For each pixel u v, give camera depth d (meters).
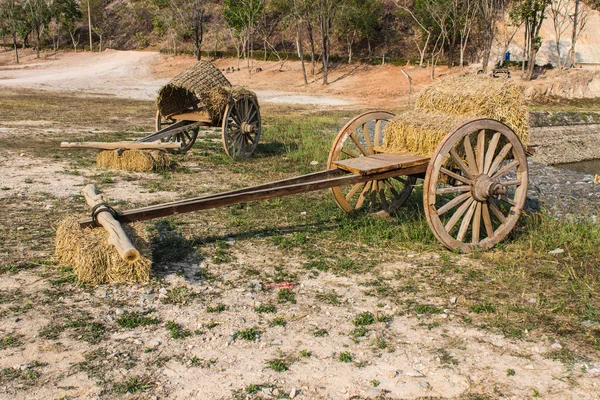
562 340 5.00
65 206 9.18
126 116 25.42
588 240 7.62
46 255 6.88
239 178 12.06
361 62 59.19
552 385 4.32
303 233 8.07
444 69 52.12
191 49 70.69
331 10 53.97
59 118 23.41
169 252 7.14
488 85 7.57
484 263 6.90
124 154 12.45
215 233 7.98
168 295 5.85
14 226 8.00
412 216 8.62
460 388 4.29
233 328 5.18
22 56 79.19
